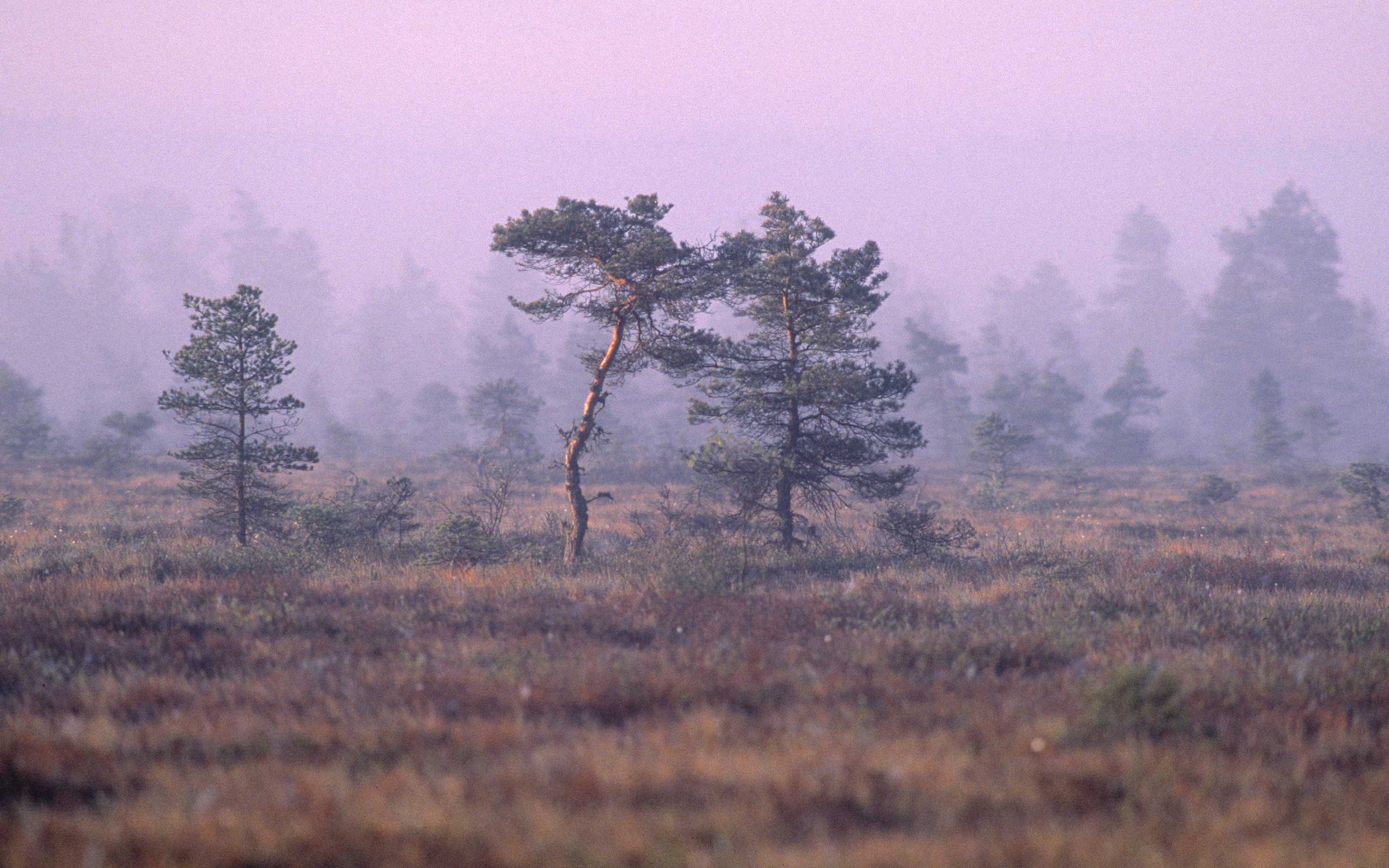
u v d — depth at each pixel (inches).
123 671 275.9
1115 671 236.7
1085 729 212.8
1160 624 366.3
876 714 228.8
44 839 147.9
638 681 253.6
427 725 210.4
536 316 635.5
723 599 402.6
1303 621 383.2
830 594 414.9
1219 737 211.6
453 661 290.0
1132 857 143.2
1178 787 175.3
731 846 143.0
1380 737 220.5
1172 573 557.9
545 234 590.2
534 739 204.2
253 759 191.0
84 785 177.3
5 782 177.2
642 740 202.5
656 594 410.9
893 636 322.7
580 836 147.6
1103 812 166.2
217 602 378.6
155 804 162.4
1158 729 215.0
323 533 631.2
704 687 246.4
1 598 390.0
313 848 144.9
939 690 250.1
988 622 363.9
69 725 207.9
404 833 148.0
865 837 150.9
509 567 541.0
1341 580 538.9
